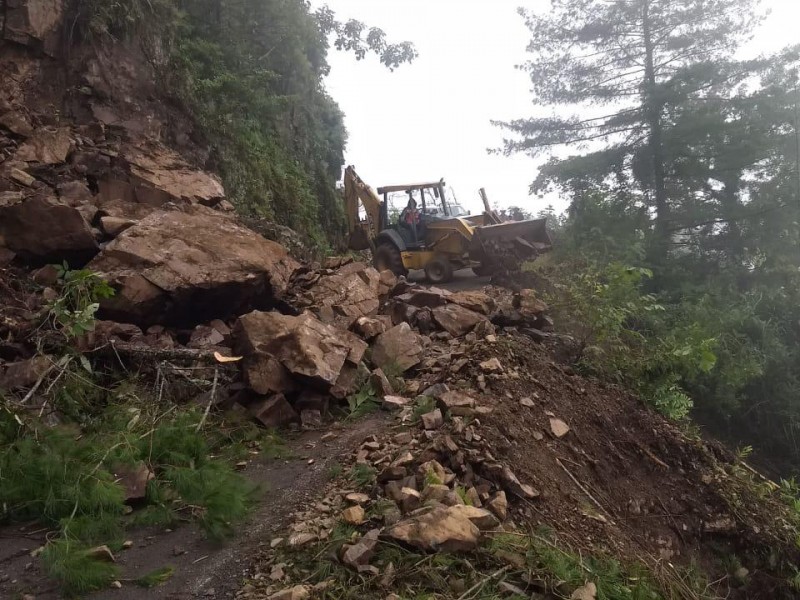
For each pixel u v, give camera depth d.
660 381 8.42
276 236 10.65
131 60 10.74
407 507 4.14
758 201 16.11
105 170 9.18
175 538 4.18
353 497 4.40
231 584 3.63
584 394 7.23
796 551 6.59
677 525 6.12
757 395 13.51
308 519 4.28
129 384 5.92
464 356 7.11
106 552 3.75
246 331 6.41
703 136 16.06
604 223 15.18
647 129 17.39
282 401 6.10
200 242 7.61
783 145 16.05
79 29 9.94
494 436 5.32
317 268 9.38
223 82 13.65
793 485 8.64
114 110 10.24
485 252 13.40
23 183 8.09
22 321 6.23
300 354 6.24
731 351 12.73
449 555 3.72
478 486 4.69
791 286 14.90
